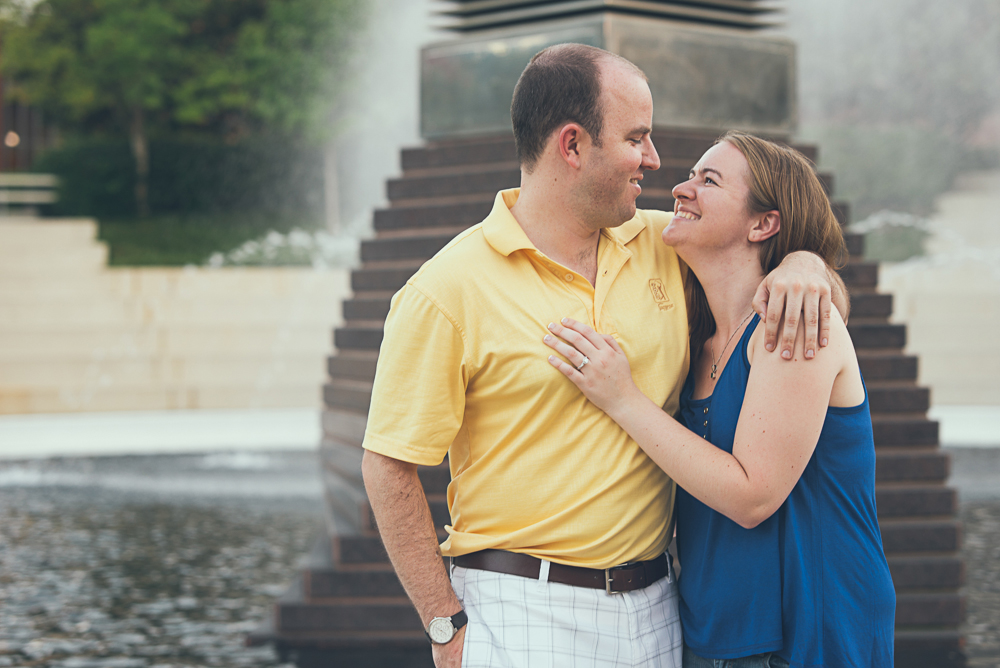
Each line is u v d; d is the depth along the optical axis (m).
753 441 1.65
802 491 1.71
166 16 13.82
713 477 1.65
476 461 1.78
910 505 3.18
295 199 15.48
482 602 1.76
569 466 1.72
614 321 1.76
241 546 4.69
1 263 10.59
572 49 1.72
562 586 1.71
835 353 1.66
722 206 1.78
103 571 4.25
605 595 1.72
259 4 14.77
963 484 5.69
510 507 1.75
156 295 10.02
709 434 1.77
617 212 1.74
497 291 1.73
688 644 1.82
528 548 1.74
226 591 3.96
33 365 8.87
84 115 15.94
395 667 3.04
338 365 3.86
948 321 8.95
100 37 13.63
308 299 10.00
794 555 1.70
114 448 7.13
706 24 3.66
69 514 5.39
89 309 9.63
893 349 3.39
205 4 14.60
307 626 3.24
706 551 1.77
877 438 3.25
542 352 1.70
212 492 5.95
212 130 16.45
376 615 3.22
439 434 1.74
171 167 15.06
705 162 1.83
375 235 3.75
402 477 1.75
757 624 1.71
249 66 14.24
